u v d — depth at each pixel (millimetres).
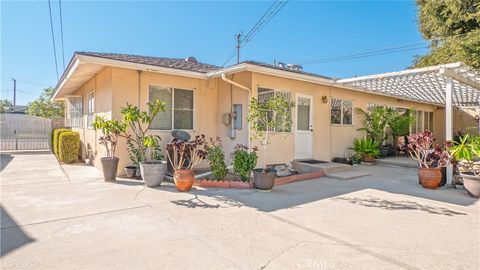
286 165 8758
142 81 7793
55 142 11602
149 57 10625
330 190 6152
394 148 12203
